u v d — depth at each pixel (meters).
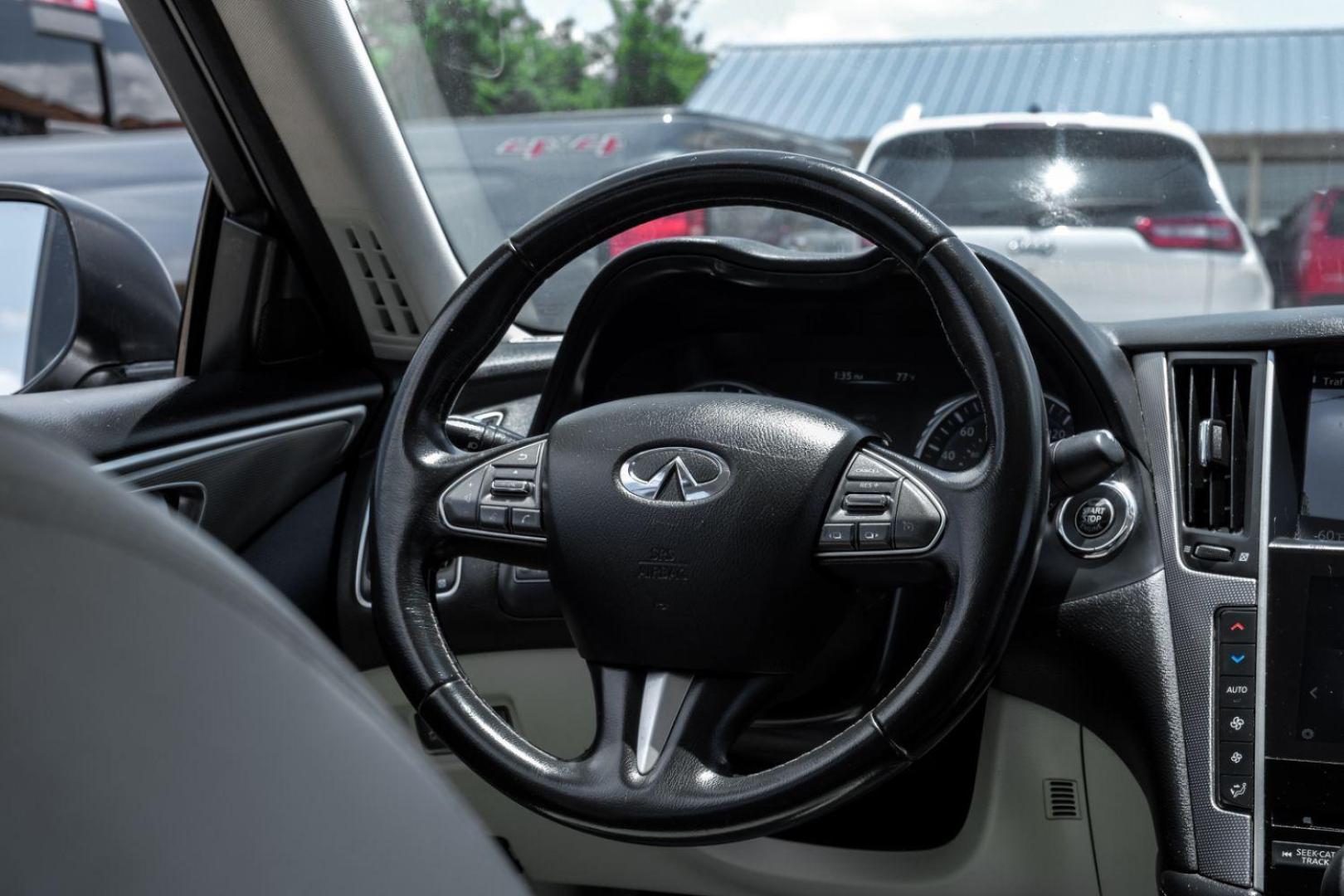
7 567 0.28
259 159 1.66
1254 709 1.25
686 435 1.05
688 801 0.96
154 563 0.31
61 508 0.30
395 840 0.34
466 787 1.62
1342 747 1.23
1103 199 2.31
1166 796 1.26
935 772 1.47
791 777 0.95
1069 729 1.36
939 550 0.98
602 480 1.05
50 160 3.88
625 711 1.01
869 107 7.14
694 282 1.47
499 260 1.15
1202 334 1.36
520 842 1.63
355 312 1.81
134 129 4.00
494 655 1.55
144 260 1.78
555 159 1.94
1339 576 1.26
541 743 1.58
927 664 0.95
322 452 1.67
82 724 0.28
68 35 3.85
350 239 1.75
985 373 0.99
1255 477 1.30
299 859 0.31
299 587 1.61
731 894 1.57
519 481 1.09
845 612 1.06
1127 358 1.42
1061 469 1.07
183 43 1.58
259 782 0.31
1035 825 1.40
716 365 1.58
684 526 1.01
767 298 1.49
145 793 0.28
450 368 1.16
